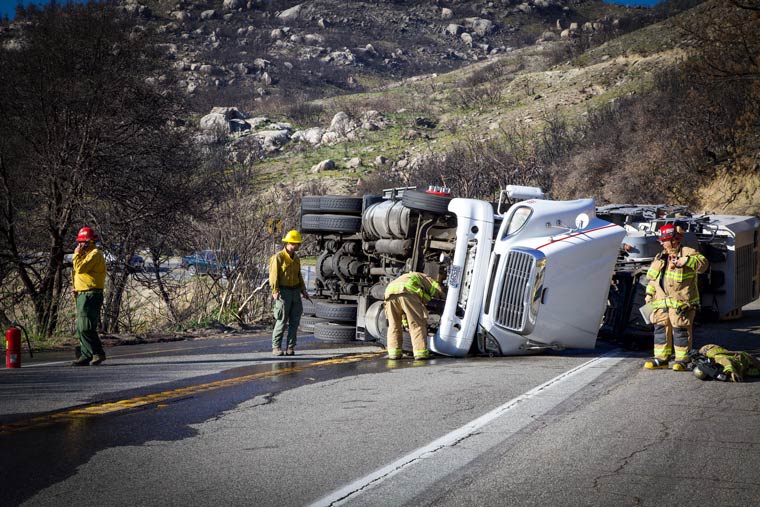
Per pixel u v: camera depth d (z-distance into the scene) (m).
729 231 31.83
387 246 24.23
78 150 37.16
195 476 9.66
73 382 17.03
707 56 56.72
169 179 39.03
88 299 20.27
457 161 91.12
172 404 14.34
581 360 20.39
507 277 20.94
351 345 25.98
